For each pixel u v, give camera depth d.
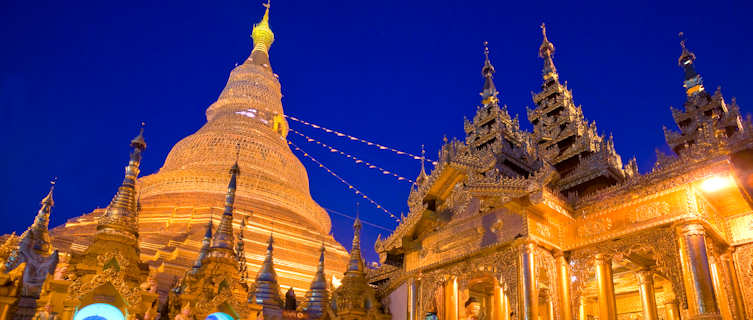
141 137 24.98
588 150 29.91
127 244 22.58
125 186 23.78
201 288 24.88
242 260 38.06
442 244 27.05
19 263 21.19
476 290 30.86
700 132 21.56
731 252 22.47
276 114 87.50
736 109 25.66
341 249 67.00
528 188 22.30
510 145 29.95
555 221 24.31
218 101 87.38
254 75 91.69
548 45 36.47
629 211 22.52
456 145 28.39
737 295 21.45
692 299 19.23
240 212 62.12
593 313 31.75
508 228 23.73
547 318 22.84
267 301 30.33
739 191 21.05
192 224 58.22
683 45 29.34
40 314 18.36
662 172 21.89
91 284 19.50
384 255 30.59
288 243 61.66
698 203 20.73
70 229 55.34
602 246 23.02
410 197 30.33
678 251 20.39
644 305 26.09
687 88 28.20
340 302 29.33
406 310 28.00
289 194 71.94
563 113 33.03
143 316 21.12
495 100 32.41
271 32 103.88
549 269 23.17
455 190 27.55
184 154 74.81
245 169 71.75
